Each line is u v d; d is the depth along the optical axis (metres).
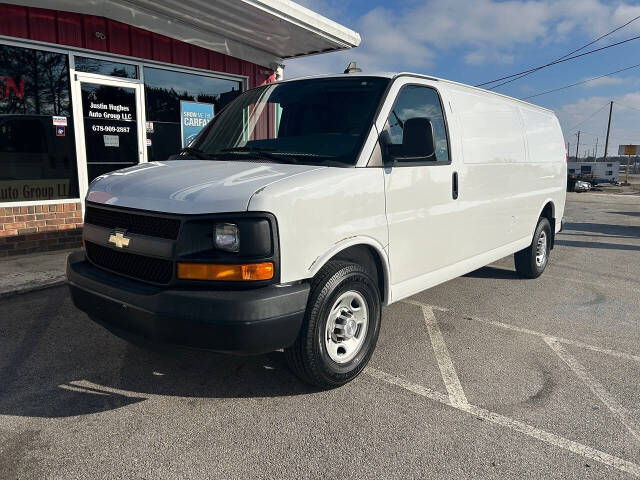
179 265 2.71
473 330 4.55
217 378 3.47
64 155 7.14
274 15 7.54
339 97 3.74
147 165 3.67
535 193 5.94
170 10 7.41
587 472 2.54
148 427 2.86
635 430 2.93
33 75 6.69
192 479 2.42
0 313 4.68
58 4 6.58
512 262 7.65
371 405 3.15
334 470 2.51
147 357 3.78
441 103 4.18
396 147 3.52
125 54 7.52
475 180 4.54
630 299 5.70
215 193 2.75
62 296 5.21
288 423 2.92
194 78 8.70
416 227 3.81
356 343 3.41
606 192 34.88
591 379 3.59
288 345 2.86
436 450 2.70
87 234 3.31
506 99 5.46
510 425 2.96
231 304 2.59
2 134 6.53
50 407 3.05
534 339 4.36
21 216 6.76
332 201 3.05
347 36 9.00
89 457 2.57
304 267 2.90
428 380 3.52
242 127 4.11
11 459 2.54
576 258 8.23
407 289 3.86
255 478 2.44
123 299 2.82
